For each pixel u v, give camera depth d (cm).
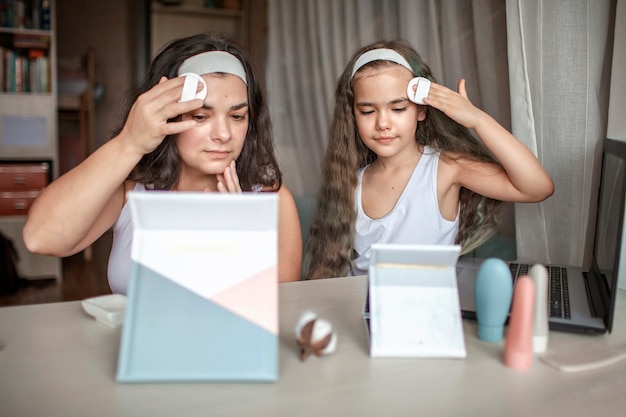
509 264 127
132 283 74
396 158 157
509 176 145
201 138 113
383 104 146
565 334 93
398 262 83
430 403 69
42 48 351
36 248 111
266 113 136
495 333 87
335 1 247
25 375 74
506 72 175
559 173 158
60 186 109
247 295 74
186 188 126
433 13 194
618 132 143
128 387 71
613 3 147
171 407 67
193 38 124
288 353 81
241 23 469
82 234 111
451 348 81
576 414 68
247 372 72
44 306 100
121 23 470
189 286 74
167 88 105
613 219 99
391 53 148
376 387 73
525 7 154
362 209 163
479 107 188
